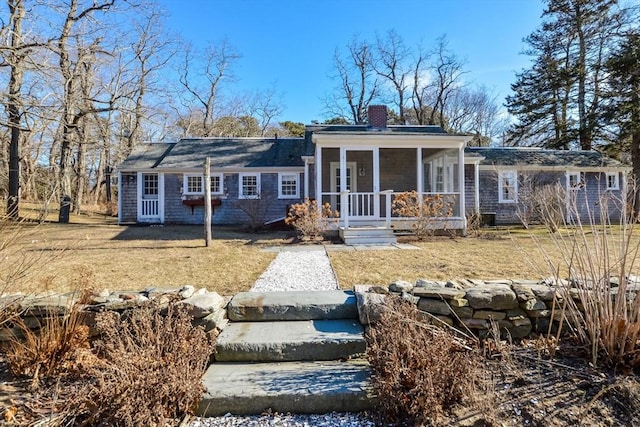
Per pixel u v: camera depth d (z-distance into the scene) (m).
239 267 5.54
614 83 16.55
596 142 18.84
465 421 2.14
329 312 3.47
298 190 15.12
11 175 12.10
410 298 3.20
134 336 2.61
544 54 20.58
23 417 2.21
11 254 3.19
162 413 2.17
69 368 2.65
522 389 2.37
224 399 2.38
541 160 15.88
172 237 10.05
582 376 2.46
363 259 6.23
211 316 3.09
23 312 3.01
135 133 21.34
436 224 10.05
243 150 16.44
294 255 6.80
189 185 15.20
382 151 14.10
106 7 10.27
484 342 2.89
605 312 2.63
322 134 9.97
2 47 7.97
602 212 3.11
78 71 11.09
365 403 2.39
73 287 3.95
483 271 4.99
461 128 30.47
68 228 12.10
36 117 9.39
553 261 5.65
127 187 15.41
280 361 2.93
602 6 18.25
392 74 29.05
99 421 2.14
